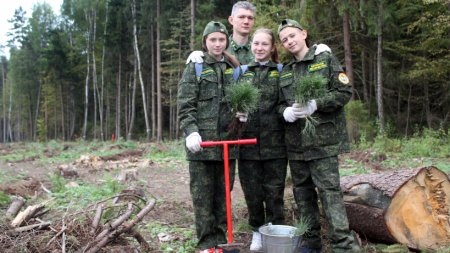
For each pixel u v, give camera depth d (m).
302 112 3.50
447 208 4.08
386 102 19.58
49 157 16.06
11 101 58.22
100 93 42.59
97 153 15.48
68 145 23.80
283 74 3.88
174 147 15.99
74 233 3.72
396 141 11.80
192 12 24.20
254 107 3.68
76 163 12.66
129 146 18.47
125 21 35.09
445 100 17.83
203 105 3.80
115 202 4.91
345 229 3.54
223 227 3.97
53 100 45.94
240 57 4.45
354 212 4.21
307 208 3.88
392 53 17.88
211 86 3.80
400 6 15.71
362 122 13.24
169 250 4.05
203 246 3.86
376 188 4.03
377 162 9.67
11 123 64.31
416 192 3.98
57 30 44.66
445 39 15.27
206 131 3.77
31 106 54.28
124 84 38.91
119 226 3.80
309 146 3.64
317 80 3.44
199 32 23.69
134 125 38.09
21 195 7.16
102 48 40.84
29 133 55.88
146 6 30.55
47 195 7.07
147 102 35.88
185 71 3.83
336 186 3.61
